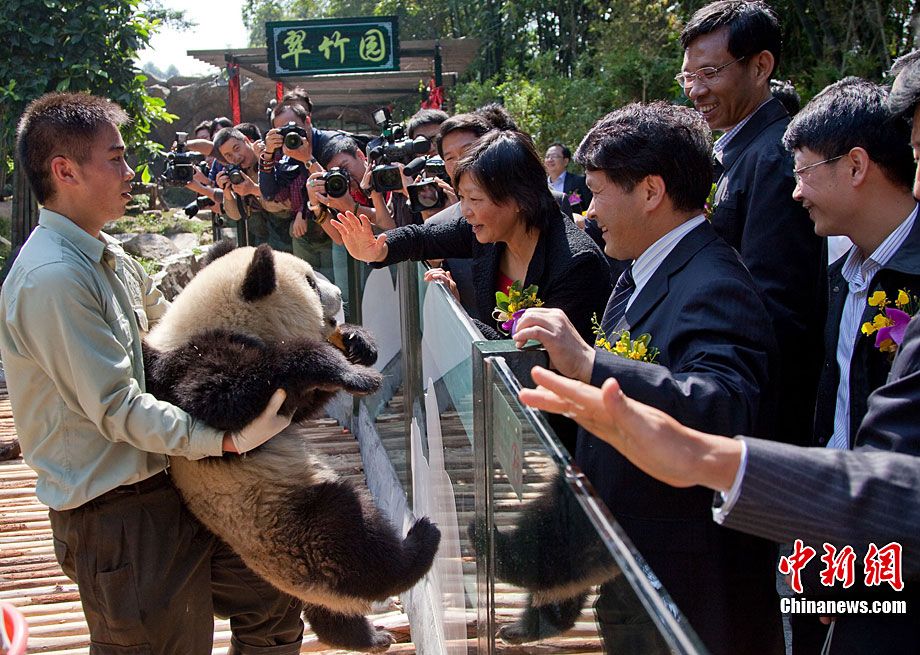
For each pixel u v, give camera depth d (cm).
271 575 266
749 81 297
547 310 184
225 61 1130
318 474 275
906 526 122
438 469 292
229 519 262
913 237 210
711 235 212
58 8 1046
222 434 243
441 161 420
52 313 232
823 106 219
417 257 335
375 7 2405
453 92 1410
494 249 306
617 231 215
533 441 149
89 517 247
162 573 256
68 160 242
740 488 123
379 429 496
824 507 123
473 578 219
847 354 224
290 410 254
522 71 1698
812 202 222
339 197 456
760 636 200
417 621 333
